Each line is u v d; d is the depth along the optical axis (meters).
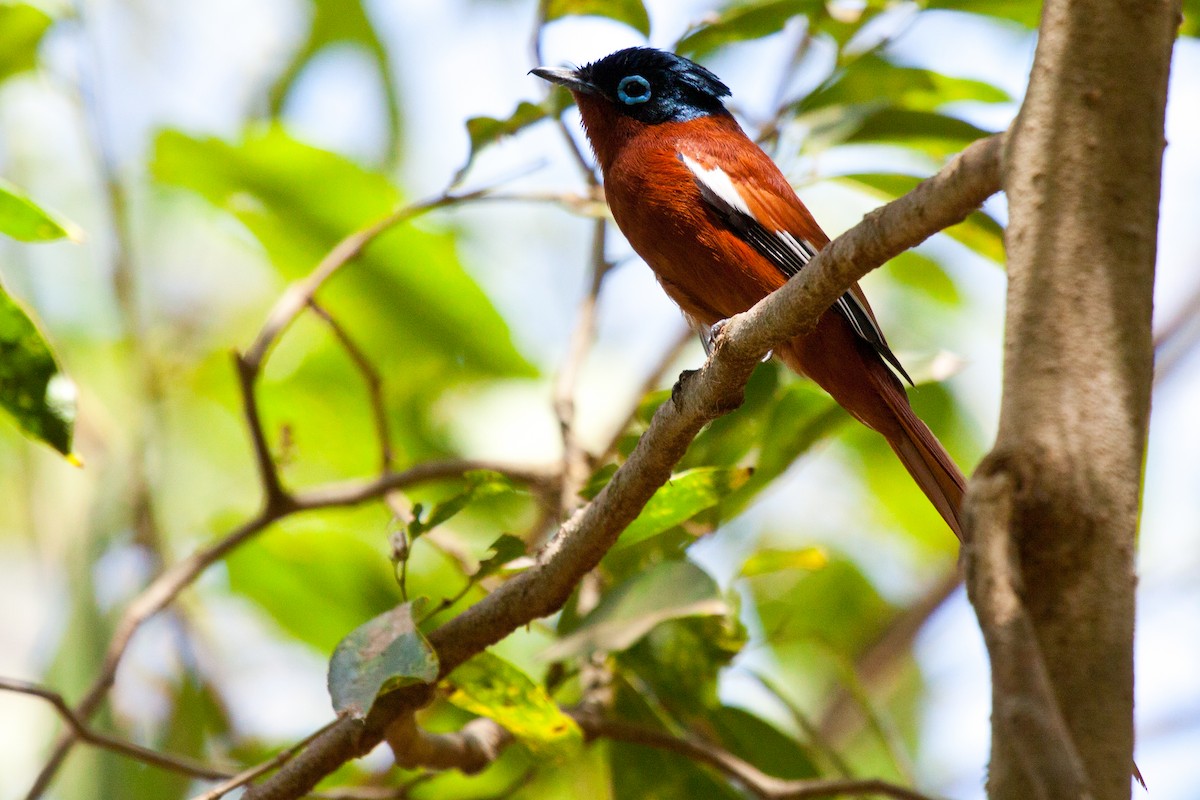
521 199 10.38
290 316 9.55
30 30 11.74
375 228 9.70
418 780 8.66
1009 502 3.92
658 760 9.04
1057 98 4.31
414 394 12.98
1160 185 4.28
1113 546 3.93
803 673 13.95
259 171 12.05
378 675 6.09
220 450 13.41
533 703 7.53
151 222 13.90
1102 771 3.83
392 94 14.37
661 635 8.75
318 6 14.25
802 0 9.95
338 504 9.82
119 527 10.79
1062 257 4.18
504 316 12.70
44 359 7.14
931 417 13.76
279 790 7.02
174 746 10.34
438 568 11.84
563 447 10.41
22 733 12.23
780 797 8.37
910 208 5.16
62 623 10.32
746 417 9.35
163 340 13.62
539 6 10.45
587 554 6.92
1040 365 4.09
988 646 3.75
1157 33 4.28
